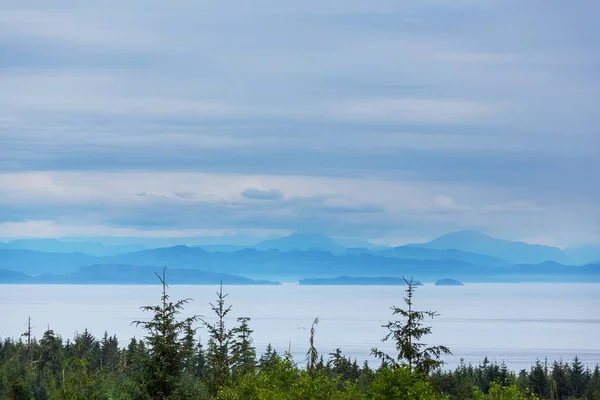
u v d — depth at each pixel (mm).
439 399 54969
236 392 57438
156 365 53969
